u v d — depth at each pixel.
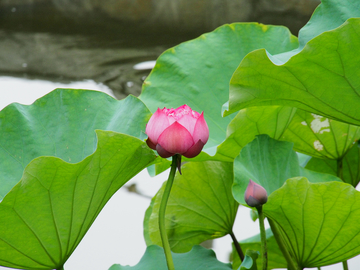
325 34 3.12
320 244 3.26
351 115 3.27
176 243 3.61
